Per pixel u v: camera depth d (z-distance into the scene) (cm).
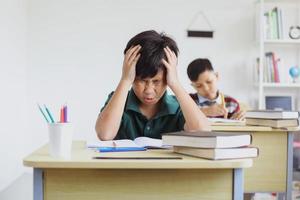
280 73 377
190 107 153
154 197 121
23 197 316
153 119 163
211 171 121
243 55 390
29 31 384
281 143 230
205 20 388
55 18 384
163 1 386
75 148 139
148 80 147
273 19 364
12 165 346
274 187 231
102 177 120
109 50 387
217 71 389
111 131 154
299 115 239
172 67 149
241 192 120
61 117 121
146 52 146
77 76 387
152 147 137
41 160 111
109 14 385
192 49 388
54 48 385
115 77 388
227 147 114
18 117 361
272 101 380
